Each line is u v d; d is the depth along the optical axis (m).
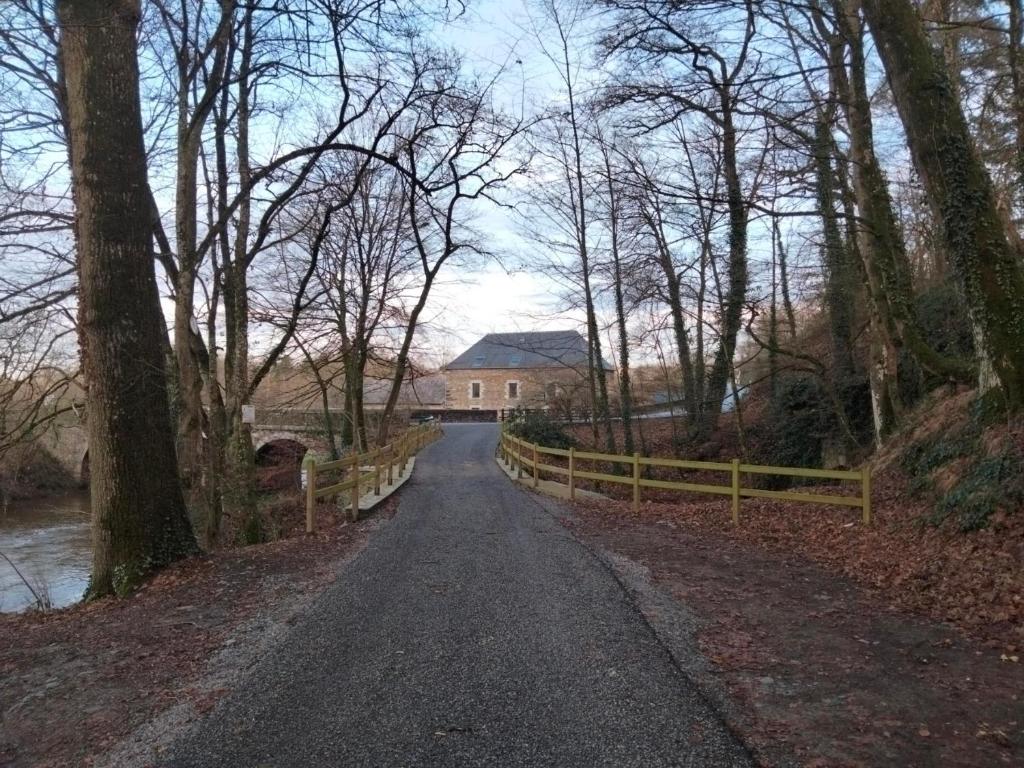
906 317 13.10
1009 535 7.64
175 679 5.28
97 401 8.95
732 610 6.68
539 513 13.37
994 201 9.54
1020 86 14.02
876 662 5.26
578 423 35.47
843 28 13.16
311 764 3.88
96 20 8.23
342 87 10.79
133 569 8.80
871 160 13.46
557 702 4.60
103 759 4.07
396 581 8.02
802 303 27.62
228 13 10.41
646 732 4.17
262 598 7.53
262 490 32.06
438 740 4.11
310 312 24.61
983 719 4.27
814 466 20.06
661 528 11.42
